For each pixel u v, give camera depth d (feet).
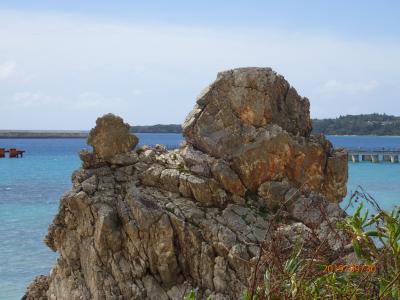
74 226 66.44
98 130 69.67
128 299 62.28
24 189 225.97
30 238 131.85
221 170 65.87
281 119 70.54
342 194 71.26
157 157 70.13
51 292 69.31
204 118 70.85
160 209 63.31
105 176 68.64
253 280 21.75
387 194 199.11
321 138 72.28
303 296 20.59
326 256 23.44
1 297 92.02
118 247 63.77
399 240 20.95
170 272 62.18
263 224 62.95
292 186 67.05
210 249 61.11
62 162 383.65
